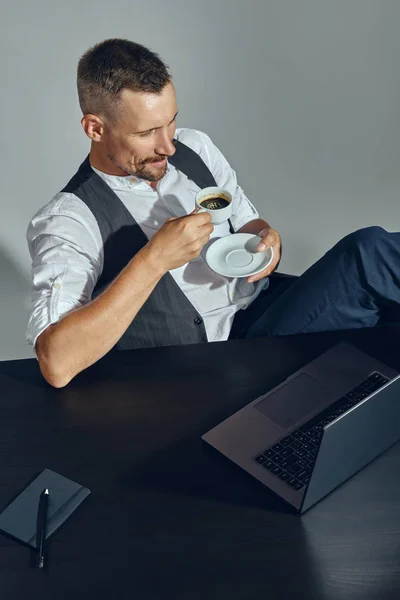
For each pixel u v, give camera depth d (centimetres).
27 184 278
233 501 137
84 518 137
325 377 158
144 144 172
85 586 126
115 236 187
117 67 163
